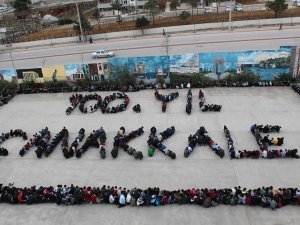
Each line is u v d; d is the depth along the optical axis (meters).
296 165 31.33
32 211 28.50
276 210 26.53
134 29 82.12
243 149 34.22
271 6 77.44
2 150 36.25
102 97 48.34
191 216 26.62
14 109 47.72
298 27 71.88
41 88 53.38
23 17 113.19
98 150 36.06
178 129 38.72
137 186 30.31
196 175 31.06
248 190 28.27
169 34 76.50
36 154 35.72
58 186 29.50
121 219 26.92
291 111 40.94
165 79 51.81
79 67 53.31
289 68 48.56
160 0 108.44
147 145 36.16
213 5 94.31
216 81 49.66
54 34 87.19
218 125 38.94
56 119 43.59
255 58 49.16
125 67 52.53
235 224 25.59
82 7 117.50
